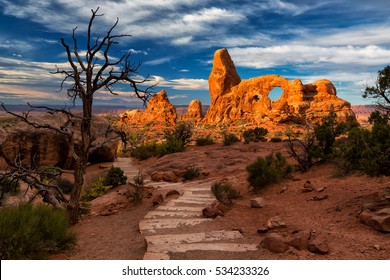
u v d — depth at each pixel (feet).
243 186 47.29
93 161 110.01
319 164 52.49
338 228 22.89
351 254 17.92
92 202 53.11
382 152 26.68
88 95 34.60
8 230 20.16
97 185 66.64
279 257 18.69
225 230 26.08
